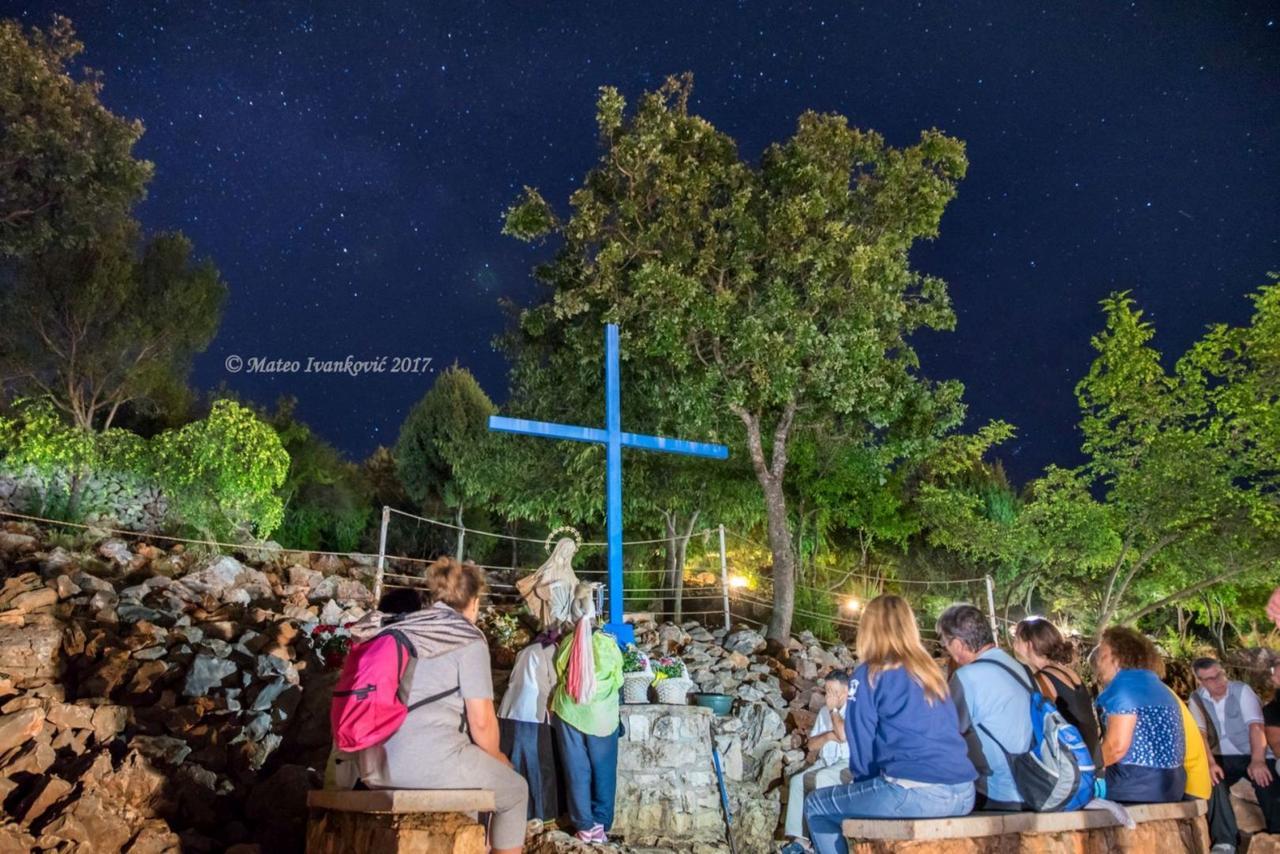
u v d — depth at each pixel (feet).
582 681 24.70
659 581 59.62
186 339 56.85
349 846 14.99
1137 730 18.54
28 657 25.00
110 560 38.78
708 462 53.36
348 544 61.57
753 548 64.95
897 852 13.87
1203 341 52.60
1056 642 18.56
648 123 44.86
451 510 68.33
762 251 45.96
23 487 43.29
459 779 15.26
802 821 25.79
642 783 27.91
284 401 61.87
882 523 60.59
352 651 15.79
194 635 30.12
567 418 53.57
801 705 36.35
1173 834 17.34
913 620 15.44
